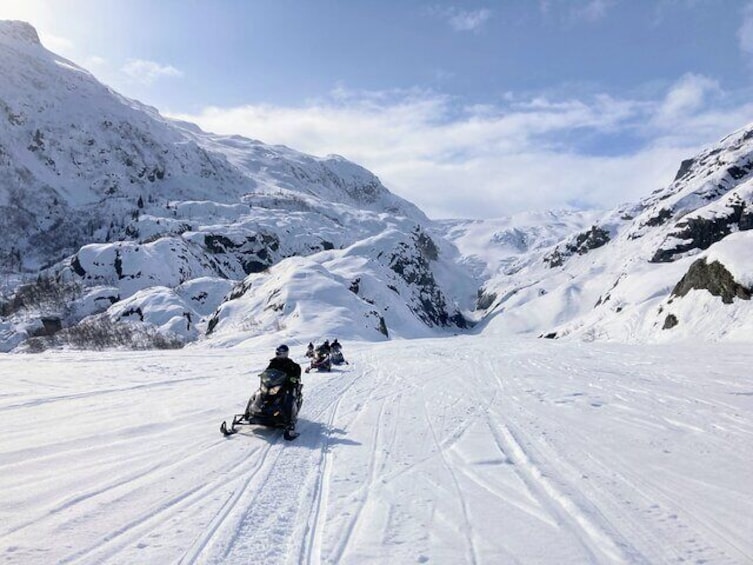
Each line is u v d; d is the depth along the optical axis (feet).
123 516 15.75
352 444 26.05
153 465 21.29
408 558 13.67
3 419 29.14
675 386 44.55
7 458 21.35
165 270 414.41
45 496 17.15
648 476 20.62
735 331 113.91
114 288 364.58
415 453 24.34
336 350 70.44
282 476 20.58
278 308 195.11
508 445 25.64
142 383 45.85
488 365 66.44
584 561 13.56
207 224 645.92
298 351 95.09
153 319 250.98
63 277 405.80
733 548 14.35
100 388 41.88
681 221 440.45
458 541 14.78
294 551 14.05
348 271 345.51
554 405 36.52
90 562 12.71
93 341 193.57
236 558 13.41
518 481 20.20
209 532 14.88
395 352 93.97
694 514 16.75
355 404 37.88
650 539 14.88
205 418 31.37
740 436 27.04
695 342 120.47
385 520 16.28
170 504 16.99
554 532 15.40
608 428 29.09
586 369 59.31
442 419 32.22
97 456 22.29
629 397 39.04
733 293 126.11
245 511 16.65
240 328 187.93
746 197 413.39
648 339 146.10
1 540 13.66
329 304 195.21
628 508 17.21
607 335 177.06
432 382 50.19
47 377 47.19
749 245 131.54
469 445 25.72
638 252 536.01
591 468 21.70
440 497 18.42
